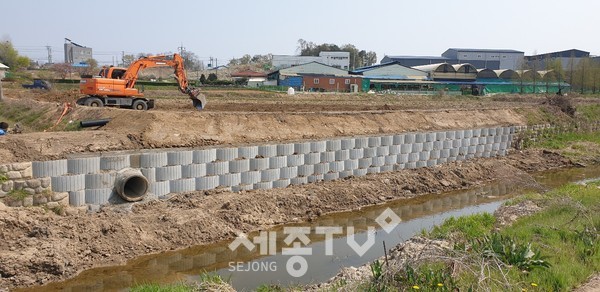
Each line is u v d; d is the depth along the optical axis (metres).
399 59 105.38
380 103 33.03
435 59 107.12
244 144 14.81
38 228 9.87
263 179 14.82
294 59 95.88
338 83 56.00
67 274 9.40
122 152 12.31
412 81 60.78
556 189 16.14
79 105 20.05
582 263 8.18
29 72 60.22
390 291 6.87
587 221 10.28
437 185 18.20
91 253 10.07
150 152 12.55
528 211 12.48
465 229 11.23
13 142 11.32
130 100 21.45
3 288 8.67
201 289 7.77
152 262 10.35
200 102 21.81
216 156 13.77
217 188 13.76
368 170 17.91
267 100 31.45
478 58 109.75
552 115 30.23
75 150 12.01
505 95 51.06
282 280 9.41
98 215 11.26
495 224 11.84
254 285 9.17
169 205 12.45
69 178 11.17
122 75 21.83
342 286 7.49
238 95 35.31
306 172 15.94
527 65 70.25
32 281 8.99
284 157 15.27
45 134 12.50
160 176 12.66
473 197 17.47
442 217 14.55
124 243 10.55
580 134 29.92
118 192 11.78
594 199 12.79
